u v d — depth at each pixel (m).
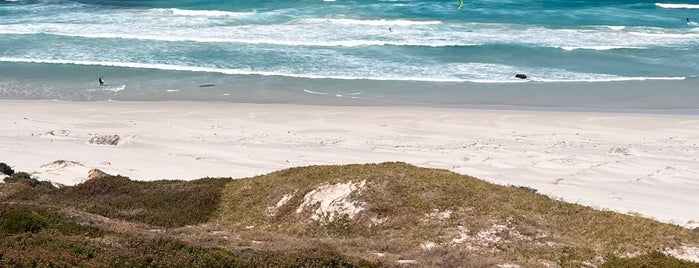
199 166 36.75
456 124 46.00
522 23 78.81
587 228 21.62
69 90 53.09
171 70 58.81
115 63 60.19
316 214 24.05
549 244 20.64
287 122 46.16
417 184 24.61
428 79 57.44
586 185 33.72
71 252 15.73
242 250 17.78
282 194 25.77
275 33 71.38
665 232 20.91
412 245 20.77
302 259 16.41
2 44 65.75
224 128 44.75
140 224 23.48
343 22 76.88
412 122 46.31
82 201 27.50
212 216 25.89
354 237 22.22
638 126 46.03
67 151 39.34
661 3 93.62
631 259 19.09
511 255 19.91
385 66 60.94
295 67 60.00
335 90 54.06
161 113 47.78
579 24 79.50
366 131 44.34
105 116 46.97
